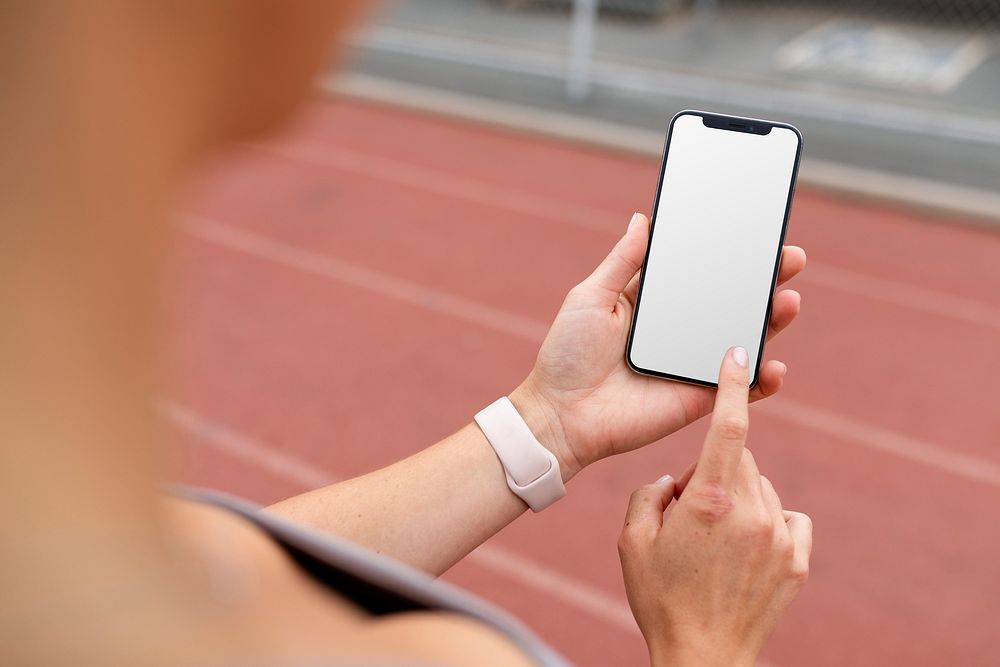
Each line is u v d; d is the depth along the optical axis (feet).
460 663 0.83
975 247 14.73
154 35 0.65
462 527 2.71
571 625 8.06
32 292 0.63
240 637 0.71
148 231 0.67
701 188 3.25
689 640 2.43
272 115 0.74
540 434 2.90
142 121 0.65
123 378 0.66
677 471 9.59
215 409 10.57
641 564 2.53
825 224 15.29
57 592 0.62
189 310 12.43
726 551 2.43
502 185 16.53
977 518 9.27
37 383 0.63
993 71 22.34
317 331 12.09
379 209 15.44
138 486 0.67
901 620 8.14
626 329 3.05
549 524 8.95
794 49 23.26
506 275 13.57
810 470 9.84
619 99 19.72
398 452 10.16
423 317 12.46
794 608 8.20
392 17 22.81
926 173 16.42
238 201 15.47
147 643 0.65
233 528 1.01
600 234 14.90
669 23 24.04
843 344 12.02
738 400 2.48
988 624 8.11
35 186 0.62
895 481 9.73
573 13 24.25
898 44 23.75
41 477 0.63
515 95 19.84
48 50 0.61
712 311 3.18
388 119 19.25
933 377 11.43
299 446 10.12
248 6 0.67
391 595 0.95
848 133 17.97
